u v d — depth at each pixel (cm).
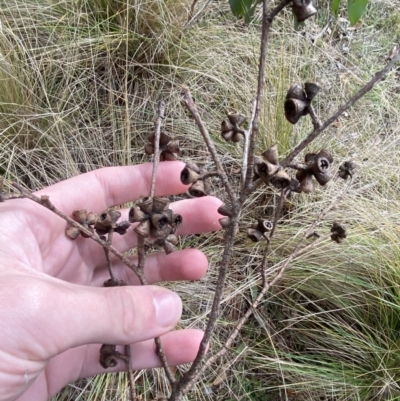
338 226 21
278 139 37
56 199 22
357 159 39
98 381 29
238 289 32
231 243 16
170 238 16
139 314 16
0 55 34
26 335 15
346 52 47
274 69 40
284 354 32
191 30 40
